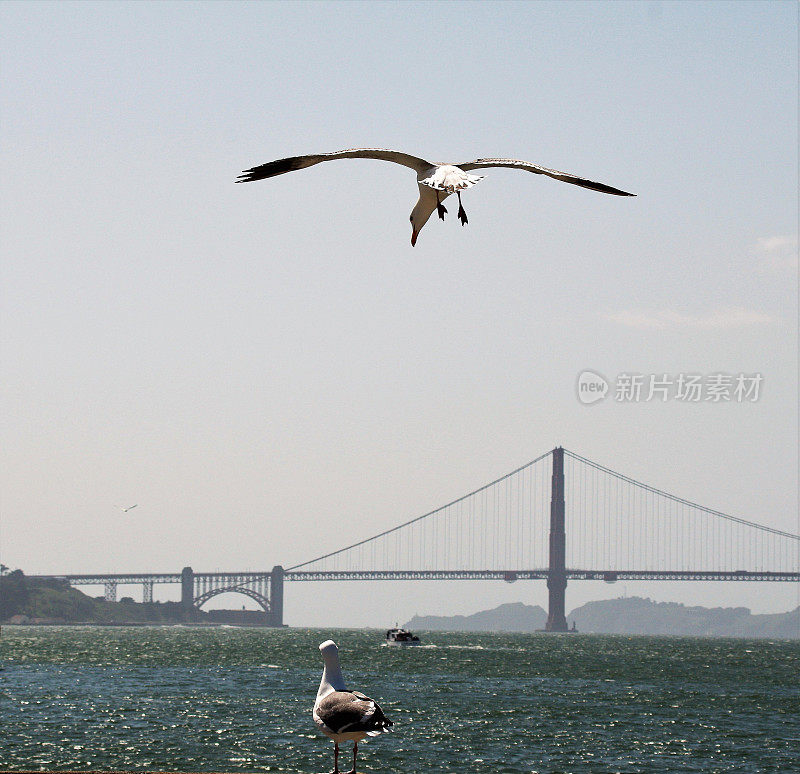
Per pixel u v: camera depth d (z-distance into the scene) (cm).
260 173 689
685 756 5178
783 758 5147
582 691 8956
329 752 5050
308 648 18125
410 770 4672
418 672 11350
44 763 4738
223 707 6938
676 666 13762
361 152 703
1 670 10875
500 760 4947
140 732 5653
